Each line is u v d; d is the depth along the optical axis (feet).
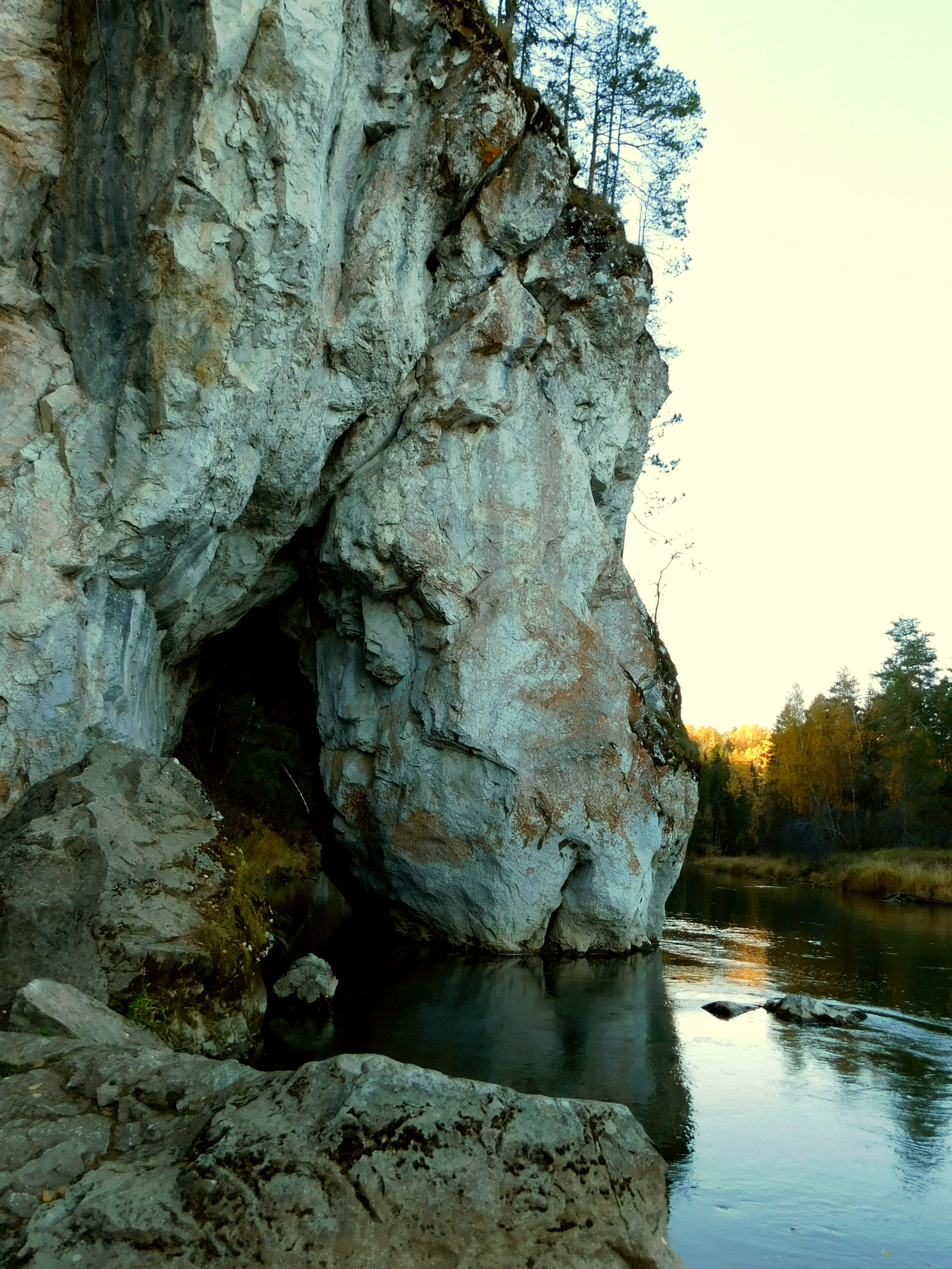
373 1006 36.19
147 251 29.78
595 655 55.06
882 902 107.65
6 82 29.09
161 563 33.19
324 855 63.82
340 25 33.12
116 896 26.30
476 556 52.65
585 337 60.29
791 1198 21.88
